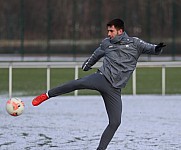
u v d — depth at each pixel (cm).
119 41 2428
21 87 6825
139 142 3134
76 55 11450
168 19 11569
